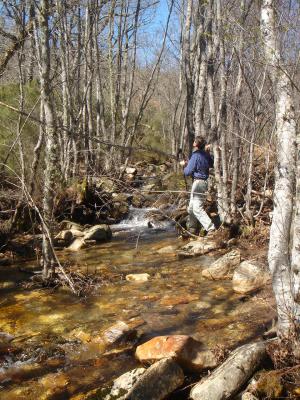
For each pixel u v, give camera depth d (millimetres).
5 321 5516
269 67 4164
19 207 9258
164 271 7375
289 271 4129
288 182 4082
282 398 3758
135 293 6383
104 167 13688
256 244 8273
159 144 20766
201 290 6418
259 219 9023
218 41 8719
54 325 5383
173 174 14344
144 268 7574
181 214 10867
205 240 8766
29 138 10422
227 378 3832
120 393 3898
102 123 16469
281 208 4109
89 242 9422
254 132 8172
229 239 8695
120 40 17000
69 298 6246
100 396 3900
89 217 11258
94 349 4785
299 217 4004
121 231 10703
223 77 8625
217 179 9023
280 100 4059
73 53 14555
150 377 3852
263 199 9008
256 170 10469
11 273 7395
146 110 24594
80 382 4168
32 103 11164
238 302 5891
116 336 4965
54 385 4137
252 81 8406
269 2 4082
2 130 10555
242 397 3727
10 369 4426
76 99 15648
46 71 6164
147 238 9930
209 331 5066
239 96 8438
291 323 4094
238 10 6926
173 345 4262
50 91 6309
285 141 4055
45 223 6598
